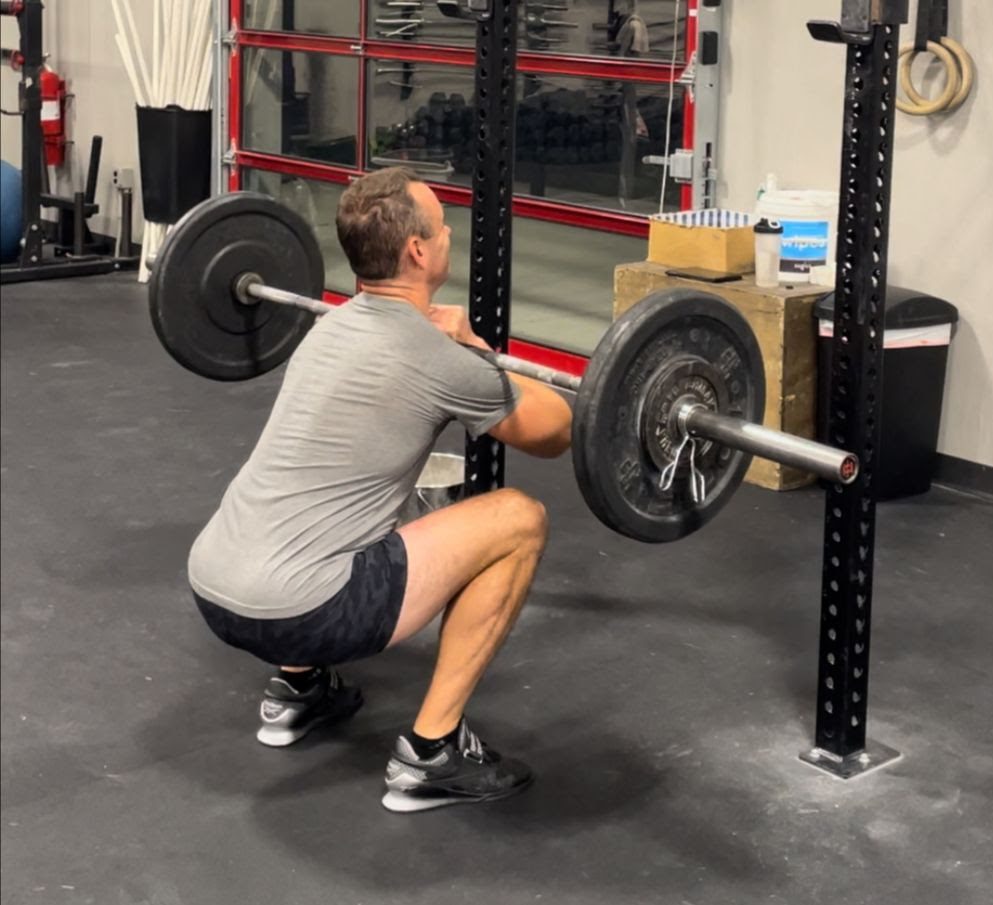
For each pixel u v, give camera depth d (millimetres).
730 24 5191
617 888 2531
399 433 2586
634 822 2738
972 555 4145
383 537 2631
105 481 4676
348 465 2576
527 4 5707
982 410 4684
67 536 4199
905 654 3479
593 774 2912
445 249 2637
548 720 3135
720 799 2820
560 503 4523
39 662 3414
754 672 3367
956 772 2924
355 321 2627
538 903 2488
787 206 4699
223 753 3002
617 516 2590
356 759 2977
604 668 3385
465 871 2582
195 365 3479
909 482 4660
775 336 4578
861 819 2750
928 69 4680
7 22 8914
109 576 3914
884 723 3133
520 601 2750
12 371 5984
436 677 2746
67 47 8516
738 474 2785
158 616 3672
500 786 2814
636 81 5430
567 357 5898
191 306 3424
